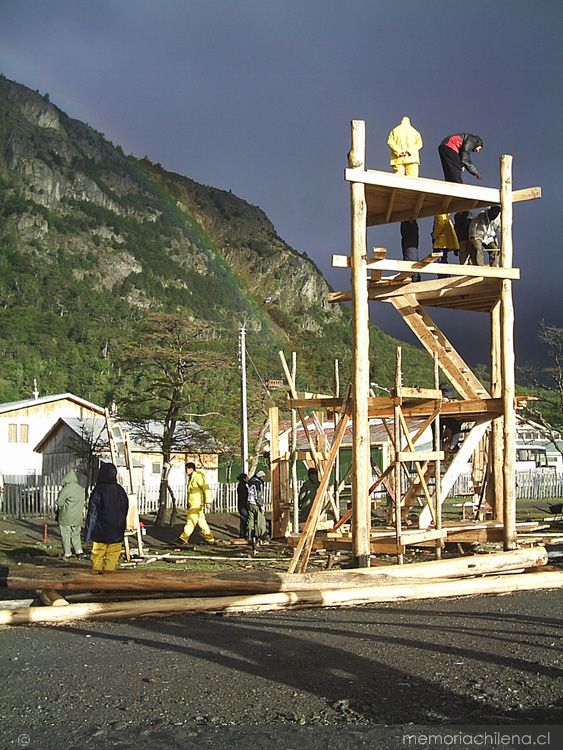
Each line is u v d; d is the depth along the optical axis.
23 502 34.97
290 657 7.15
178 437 32.16
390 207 14.42
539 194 14.39
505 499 14.42
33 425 55.72
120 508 13.83
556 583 11.73
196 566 16.17
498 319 16.91
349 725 5.27
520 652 7.21
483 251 15.27
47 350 112.25
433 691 6.00
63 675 6.67
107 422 17.89
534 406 44.22
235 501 36.22
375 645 7.59
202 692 6.06
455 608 10.02
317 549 15.32
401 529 14.67
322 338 101.44
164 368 32.12
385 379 64.44
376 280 14.89
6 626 9.41
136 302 169.62
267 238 169.88
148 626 9.26
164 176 176.00
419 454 14.03
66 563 17.56
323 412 22.12
